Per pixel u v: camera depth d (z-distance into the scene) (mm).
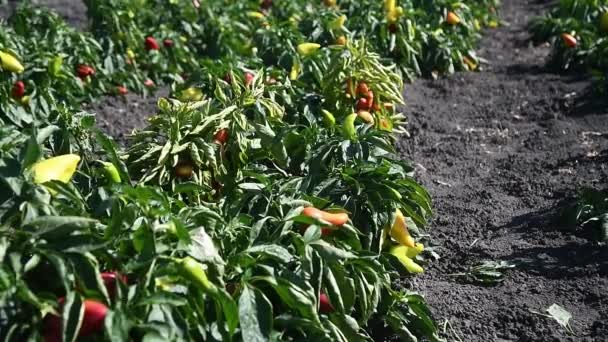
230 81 4340
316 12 5785
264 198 3391
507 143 5133
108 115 5414
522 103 5660
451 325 3586
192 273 2904
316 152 3658
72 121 3605
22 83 4777
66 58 5398
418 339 3516
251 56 5012
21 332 2770
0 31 4812
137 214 3014
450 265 3953
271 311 2955
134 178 3637
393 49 6066
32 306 2793
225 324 2961
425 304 3496
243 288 2975
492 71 6508
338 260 3125
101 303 2832
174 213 3180
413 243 3512
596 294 3711
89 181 3307
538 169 4742
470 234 4168
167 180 3578
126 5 5887
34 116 4723
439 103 5715
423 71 6285
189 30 6254
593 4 6840
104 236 2953
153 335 2787
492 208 4375
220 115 3623
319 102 4344
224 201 3516
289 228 3207
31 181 2959
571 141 5047
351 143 3666
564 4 7078
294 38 5164
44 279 2844
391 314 3414
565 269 3861
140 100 5691
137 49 5898
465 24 6742
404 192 3578
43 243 2846
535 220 4227
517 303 3688
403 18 6078
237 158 3652
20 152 2951
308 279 3096
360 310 3449
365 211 3496
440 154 5000
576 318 3609
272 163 3807
